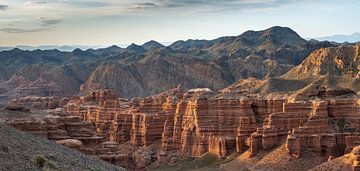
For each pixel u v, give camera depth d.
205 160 180.50
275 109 183.75
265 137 162.62
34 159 62.72
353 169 121.44
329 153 149.12
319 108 158.62
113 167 85.88
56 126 139.00
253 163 157.88
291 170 146.12
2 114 144.75
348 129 156.00
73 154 84.94
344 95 176.38
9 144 68.69
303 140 152.62
